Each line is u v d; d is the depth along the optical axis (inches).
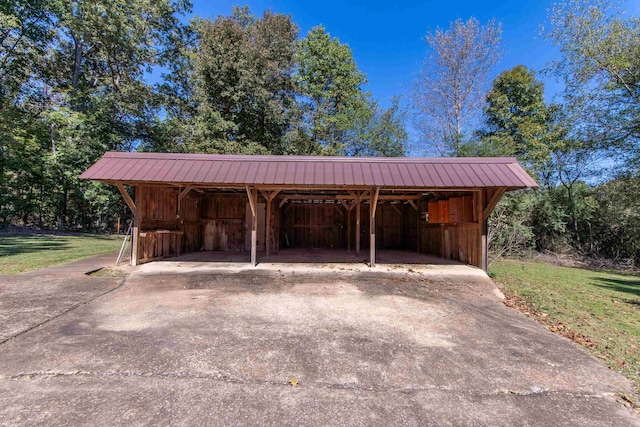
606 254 562.6
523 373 117.5
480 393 102.9
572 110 555.2
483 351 136.3
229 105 699.4
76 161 641.6
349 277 283.3
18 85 653.3
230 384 104.1
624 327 175.8
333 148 836.6
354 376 111.3
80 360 118.2
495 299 229.6
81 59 723.4
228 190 445.4
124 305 190.7
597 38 475.5
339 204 542.6
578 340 154.1
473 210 331.3
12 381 102.6
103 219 868.0
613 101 497.4
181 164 306.5
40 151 644.7
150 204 340.5
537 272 378.3
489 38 644.7
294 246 537.3
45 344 131.6
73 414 86.0
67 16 607.8
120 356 122.2
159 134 740.7
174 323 161.2
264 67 701.3
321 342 141.0
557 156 617.3
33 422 82.1
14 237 560.7
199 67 665.6
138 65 749.9
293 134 751.1
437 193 404.5
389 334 153.2
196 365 116.4
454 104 690.2
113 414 86.4
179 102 788.0
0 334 140.9
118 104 697.6
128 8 674.2
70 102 663.8
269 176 295.1
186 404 92.0
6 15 563.8
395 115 834.8
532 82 679.1
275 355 126.4
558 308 213.0
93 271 278.4
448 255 391.2
